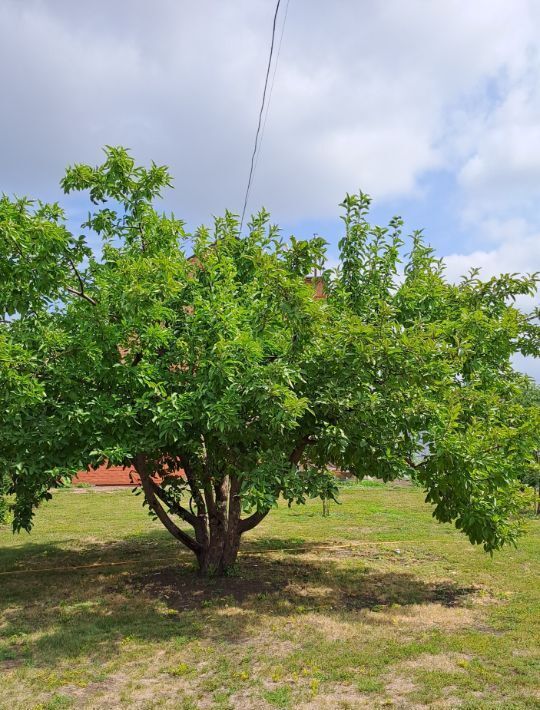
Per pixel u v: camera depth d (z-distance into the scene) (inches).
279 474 229.6
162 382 233.9
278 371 213.2
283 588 279.1
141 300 224.5
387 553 359.3
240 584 283.9
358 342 224.7
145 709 160.2
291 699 163.9
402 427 237.6
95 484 713.6
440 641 205.8
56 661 192.7
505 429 242.4
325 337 234.1
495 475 245.6
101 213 276.2
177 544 393.4
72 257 250.7
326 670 182.7
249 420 236.2
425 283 283.3
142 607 249.6
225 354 222.2
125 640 210.2
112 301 239.8
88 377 241.9
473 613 240.4
